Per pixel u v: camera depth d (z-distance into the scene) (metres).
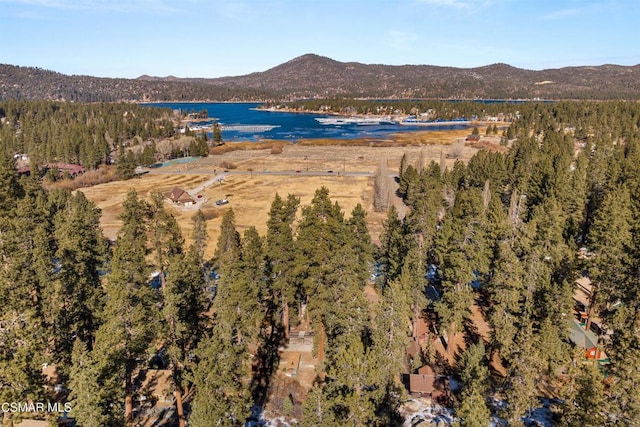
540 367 33.03
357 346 31.39
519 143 135.12
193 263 45.88
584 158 105.00
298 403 40.25
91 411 27.16
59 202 77.56
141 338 31.97
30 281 40.78
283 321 52.56
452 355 46.81
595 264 45.91
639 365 28.78
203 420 27.92
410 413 38.34
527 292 42.41
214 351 29.48
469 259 45.06
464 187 103.50
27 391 27.19
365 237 50.69
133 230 51.44
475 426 28.12
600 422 28.34
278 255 46.78
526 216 75.56
